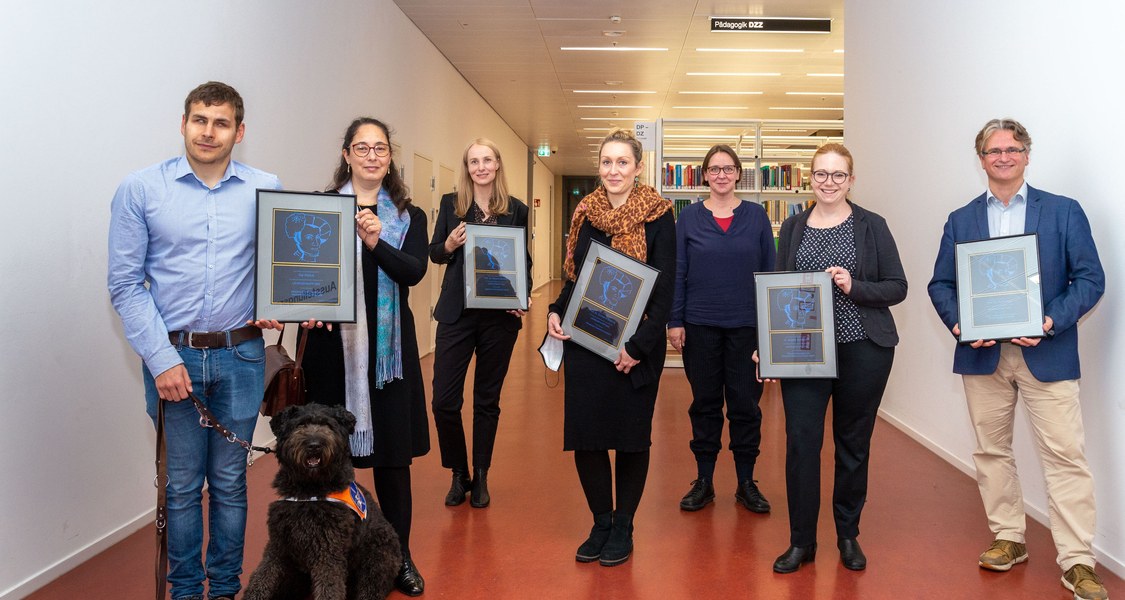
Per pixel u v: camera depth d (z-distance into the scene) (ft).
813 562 10.83
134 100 12.16
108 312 11.52
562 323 10.32
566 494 13.97
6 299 9.46
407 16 30.04
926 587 9.97
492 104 51.26
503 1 28.48
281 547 8.12
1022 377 10.05
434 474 15.20
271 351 9.39
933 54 16.93
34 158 9.97
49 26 10.23
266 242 8.59
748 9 29.81
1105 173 10.68
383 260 9.25
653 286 10.09
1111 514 10.53
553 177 100.01
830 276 10.01
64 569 10.39
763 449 17.42
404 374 9.76
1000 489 10.65
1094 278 9.52
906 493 14.05
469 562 10.83
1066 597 9.64
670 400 22.76
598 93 47.01
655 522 12.51
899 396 19.48
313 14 20.29
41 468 10.04
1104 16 10.72
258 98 16.89
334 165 21.95
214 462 8.96
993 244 9.99
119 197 8.26
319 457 7.74
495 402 13.57
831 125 37.99
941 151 16.49
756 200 30.48
